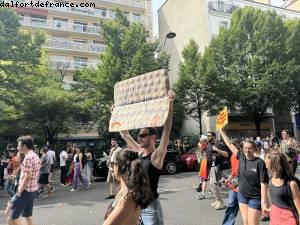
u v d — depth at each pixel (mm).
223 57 25578
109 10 42875
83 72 24047
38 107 23984
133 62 21484
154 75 3363
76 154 13102
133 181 2428
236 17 26344
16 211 5066
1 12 17344
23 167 5195
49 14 39312
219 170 8156
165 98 3217
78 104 25750
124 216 2336
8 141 26078
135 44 22656
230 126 30484
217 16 33312
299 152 7004
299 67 23984
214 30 32812
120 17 23938
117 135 25891
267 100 25312
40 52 18812
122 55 22609
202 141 9367
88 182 13508
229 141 5195
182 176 15789
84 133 34906
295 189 3650
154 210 3332
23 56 17625
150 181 3346
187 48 25797
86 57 39719
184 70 24750
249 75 25062
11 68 17609
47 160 11398
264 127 32094
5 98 18844
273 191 3818
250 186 4473
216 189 8164
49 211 8625
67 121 26703
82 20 41375
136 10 44844
